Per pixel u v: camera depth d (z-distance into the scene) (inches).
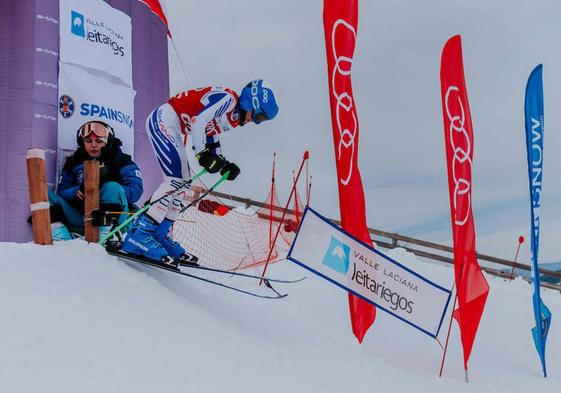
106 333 231.5
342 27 412.8
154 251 325.7
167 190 337.4
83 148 412.2
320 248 365.7
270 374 242.2
